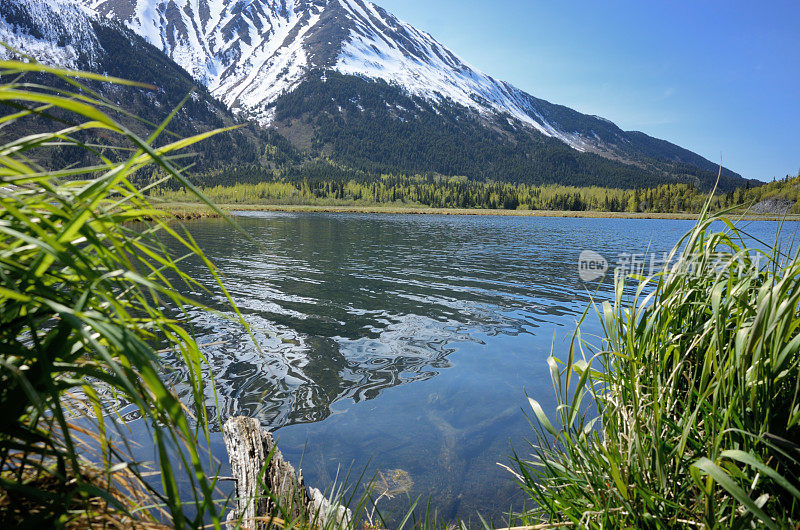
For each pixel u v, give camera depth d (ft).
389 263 59.41
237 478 9.77
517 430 14.53
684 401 6.27
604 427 6.35
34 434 2.66
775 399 5.01
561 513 6.39
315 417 15.33
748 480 4.82
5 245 2.73
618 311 6.62
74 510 3.04
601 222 238.48
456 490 11.36
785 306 4.63
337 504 6.96
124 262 2.89
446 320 29.45
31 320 2.42
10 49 2.05
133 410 14.37
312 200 491.72
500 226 176.24
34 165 2.52
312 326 26.96
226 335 24.07
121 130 2.18
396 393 17.44
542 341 24.70
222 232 103.96
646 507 5.24
